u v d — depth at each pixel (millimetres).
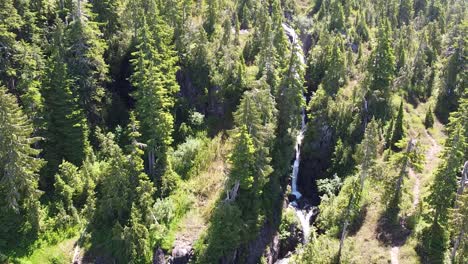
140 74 54219
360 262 48844
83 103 56938
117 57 65688
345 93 81688
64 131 51500
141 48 59812
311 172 73938
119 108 63781
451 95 85125
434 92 89875
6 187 44250
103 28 65812
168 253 48875
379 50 76375
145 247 47375
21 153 43969
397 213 53594
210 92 70312
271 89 67500
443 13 129375
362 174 54562
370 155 53062
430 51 99938
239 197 54125
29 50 52438
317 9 130875
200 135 65125
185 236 50875
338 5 114625
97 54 58656
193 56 70562
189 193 56031
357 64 98375
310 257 48375
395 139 69750
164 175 55469
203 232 51312
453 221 43719
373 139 52375
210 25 82812
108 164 50844
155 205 51656
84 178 50906
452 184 46094
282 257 58156
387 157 65125
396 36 109875
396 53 96188
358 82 84000
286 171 65188
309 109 77375
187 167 59500
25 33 57656
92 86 57781
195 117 66312
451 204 48219
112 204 48500
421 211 51875
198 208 54719
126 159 50094
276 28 85812
